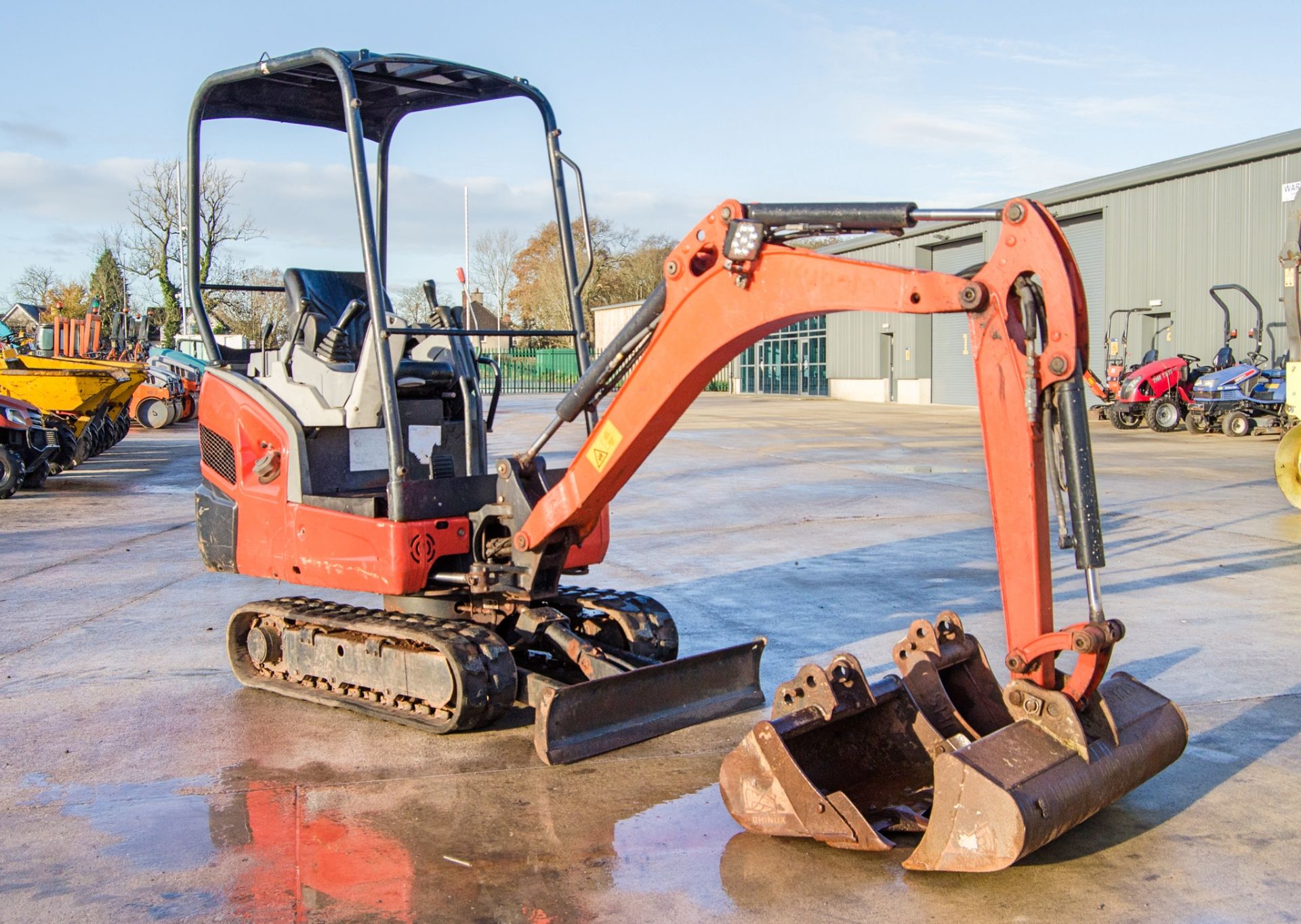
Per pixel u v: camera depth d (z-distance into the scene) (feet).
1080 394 11.62
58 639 23.29
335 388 19.31
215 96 20.40
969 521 37.22
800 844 13.34
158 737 17.31
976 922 11.37
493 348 174.40
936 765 12.10
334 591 28.30
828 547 32.83
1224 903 11.75
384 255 22.53
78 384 55.16
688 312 14.30
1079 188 91.04
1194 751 16.08
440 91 20.70
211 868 12.72
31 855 13.12
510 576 17.33
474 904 11.85
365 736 17.37
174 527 38.63
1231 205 78.79
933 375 118.11
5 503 45.06
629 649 18.75
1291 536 32.73
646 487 47.37
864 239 121.29
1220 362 70.90
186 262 20.74
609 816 14.17
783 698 13.99
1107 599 25.40
